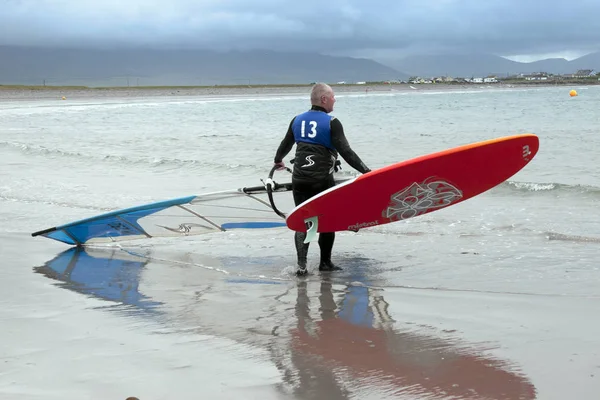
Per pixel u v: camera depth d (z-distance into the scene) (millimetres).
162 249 6891
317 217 5516
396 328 4164
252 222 6840
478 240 6688
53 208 8844
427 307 4598
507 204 8539
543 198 8820
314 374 3414
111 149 17188
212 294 5129
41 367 3537
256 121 29125
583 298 4605
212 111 39094
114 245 7094
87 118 31234
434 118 30078
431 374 3373
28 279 5621
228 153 16078
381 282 5359
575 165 12148
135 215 6520
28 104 51562
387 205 5578
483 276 5375
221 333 4137
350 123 27031
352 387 3238
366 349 3791
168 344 3920
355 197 5352
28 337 4066
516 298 4699
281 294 5105
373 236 7125
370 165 13375
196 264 6203
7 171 12781
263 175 12031
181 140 19406
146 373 3445
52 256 6535
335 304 4777
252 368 3514
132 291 5215
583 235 6672
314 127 5562
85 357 3693
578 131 19672
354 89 147875
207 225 6887
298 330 4188
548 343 3744
